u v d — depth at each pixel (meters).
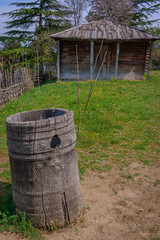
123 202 3.25
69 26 26.72
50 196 2.59
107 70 16.55
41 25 24.45
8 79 10.47
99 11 31.83
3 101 9.40
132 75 16.27
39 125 2.38
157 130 6.23
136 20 32.44
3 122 7.04
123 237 2.62
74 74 16.59
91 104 8.70
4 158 4.77
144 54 15.88
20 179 2.60
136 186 3.65
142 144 5.30
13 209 2.86
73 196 2.79
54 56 20.70
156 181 3.77
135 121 7.02
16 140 2.46
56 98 9.95
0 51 21.91
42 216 2.63
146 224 2.81
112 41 14.62
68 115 2.62
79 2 30.17
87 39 14.32
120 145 5.29
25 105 9.03
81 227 2.76
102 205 3.19
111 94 10.61
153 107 8.54
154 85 13.25
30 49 21.52
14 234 2.62
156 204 3.19
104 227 2.77
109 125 6.57
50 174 2.54
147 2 31.17
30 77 14.22
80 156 4.75
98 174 4.04
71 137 2.68
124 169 4.19
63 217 2.72
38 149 2.43
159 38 14.23
